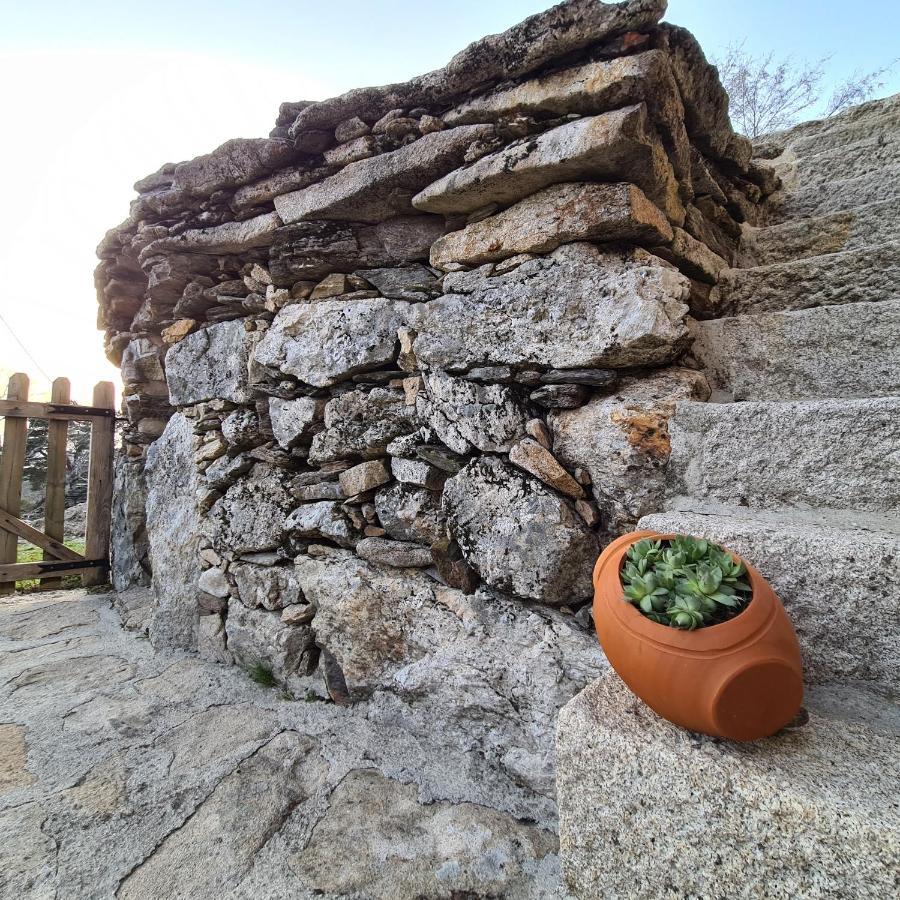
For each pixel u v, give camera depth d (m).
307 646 1.57
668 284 1.09
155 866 1.03
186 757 1.30
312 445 1.58
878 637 0.77
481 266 1.30
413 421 1.40
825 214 1.65
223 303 1.79
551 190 1.17
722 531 0.87
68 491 4.69
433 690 1.31
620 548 0.84
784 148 2.04
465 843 1.07
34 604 2.45
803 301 1.31
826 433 0.90
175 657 1.82
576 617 1.19
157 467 2.06
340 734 1.38
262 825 1.11
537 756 1.17
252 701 1.54
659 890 0.71
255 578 1.68
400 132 1.32
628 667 0.73
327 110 1.37
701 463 1.02
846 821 0.59
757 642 0.67
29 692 1.60
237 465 1.74
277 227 1.54
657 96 1.05
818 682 0.81
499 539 1.22
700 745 0.71
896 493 0.85
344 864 1.03
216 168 1.59
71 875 1.01
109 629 2.11
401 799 1.17
